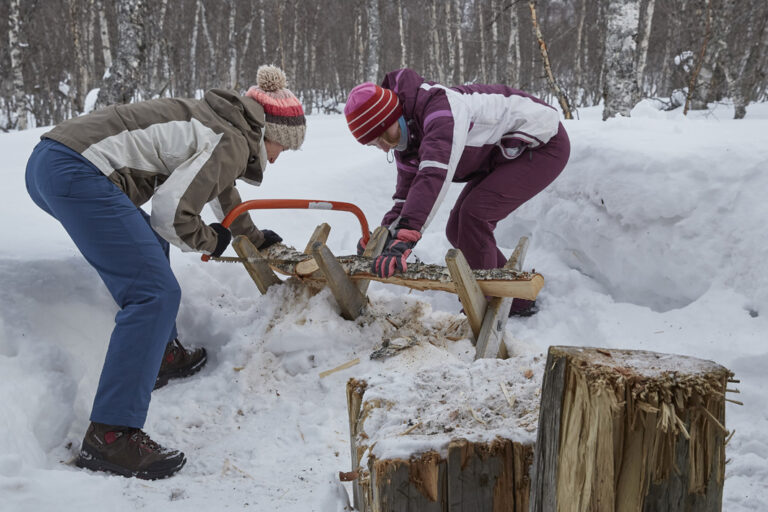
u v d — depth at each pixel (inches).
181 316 110.0
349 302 100.7
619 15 277.1
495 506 48.6
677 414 38.5
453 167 89.1
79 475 66.0
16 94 562.9
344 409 87.8
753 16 420.5
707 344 97.0
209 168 75.2
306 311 100.9
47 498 59.7
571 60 770.8
